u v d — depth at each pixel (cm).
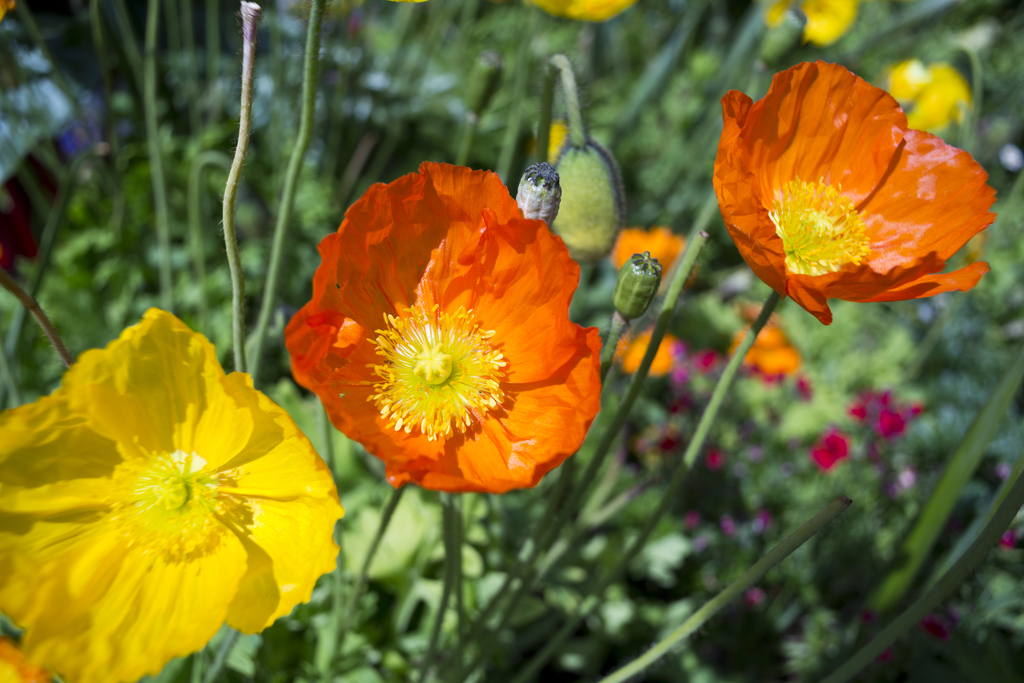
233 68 65
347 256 29
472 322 31
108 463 28
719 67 90
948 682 45
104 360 26
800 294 29
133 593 28
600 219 34
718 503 56
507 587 34
